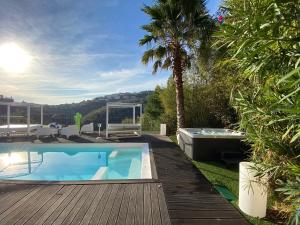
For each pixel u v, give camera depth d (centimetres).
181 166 674
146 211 371
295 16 222
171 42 1107
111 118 1534
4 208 376
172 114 1441
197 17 1045
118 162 862
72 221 337
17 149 1029
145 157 788
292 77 207
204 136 745
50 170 779
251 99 344
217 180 548
